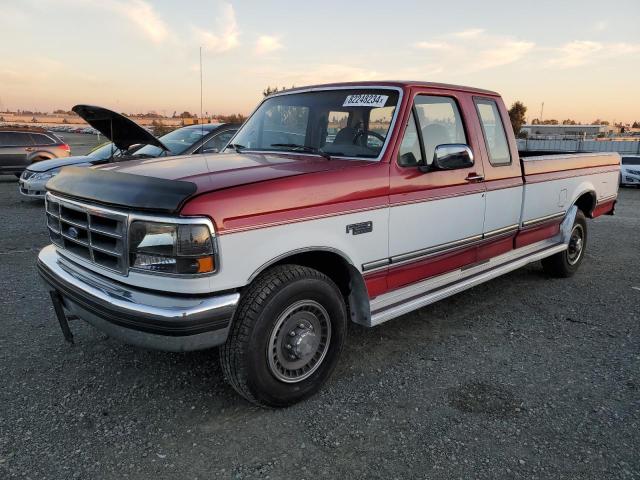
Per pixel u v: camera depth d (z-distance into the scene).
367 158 3.72
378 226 3.57
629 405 3.31
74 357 3.88
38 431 2.94
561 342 4.32
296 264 3.38
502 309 5.12
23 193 11.84
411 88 3.93
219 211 2.72
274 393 3.12
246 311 2.93
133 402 3.27
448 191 4.12
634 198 17.05
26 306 4.96
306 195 3.10
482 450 2.83
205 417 3.12
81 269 3.30
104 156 10.19
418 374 3.71
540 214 5.42
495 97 4.88
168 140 8.18
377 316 3.64
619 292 5.74
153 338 2.74
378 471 2.65
